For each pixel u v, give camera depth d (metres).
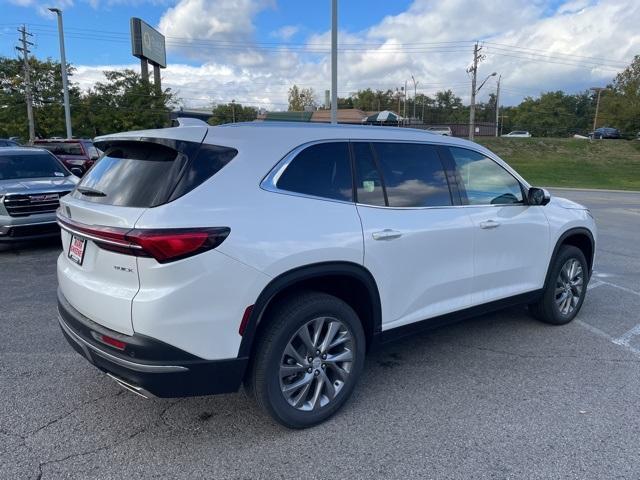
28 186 8.30
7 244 9.14
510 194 4.45
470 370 4.09
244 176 2.91
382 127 3.78
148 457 2.91
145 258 2.59
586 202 20.05
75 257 3.12
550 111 108.00
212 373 2.77
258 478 2.74
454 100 120.12
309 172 3.17
